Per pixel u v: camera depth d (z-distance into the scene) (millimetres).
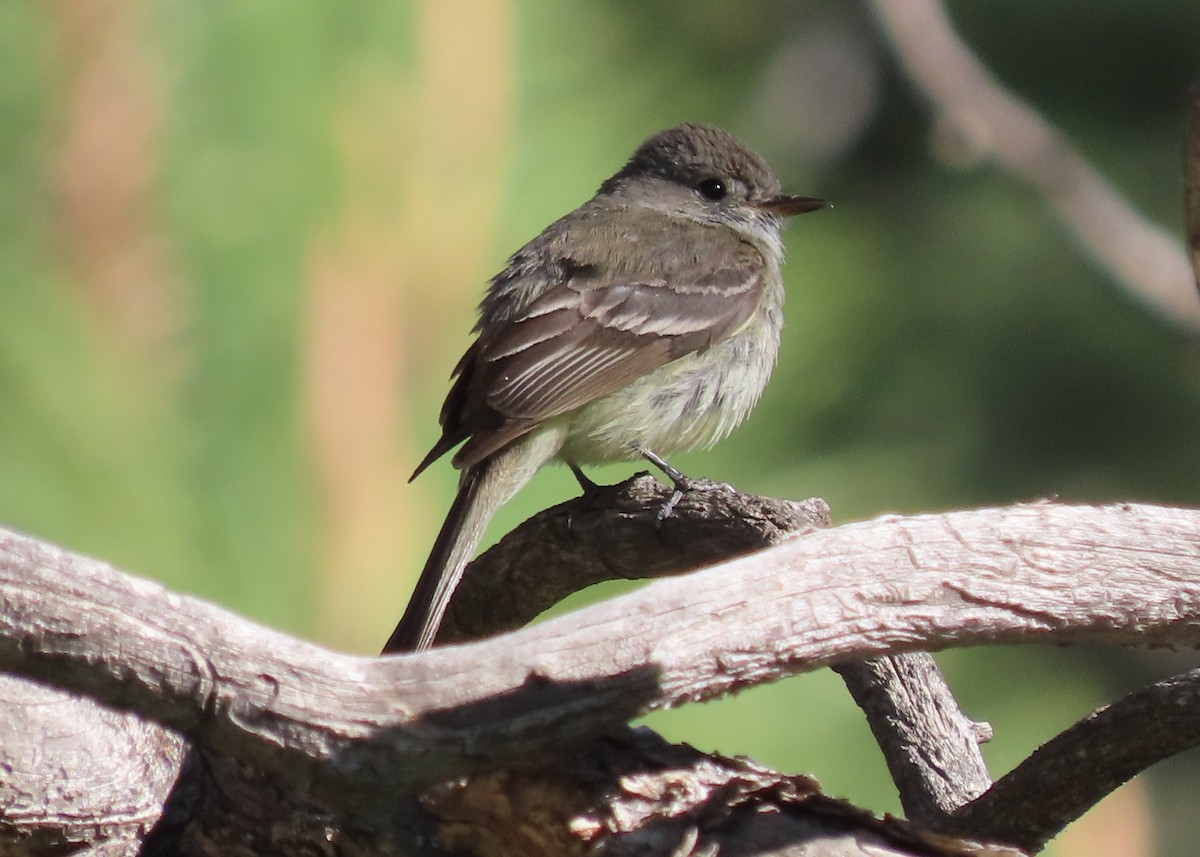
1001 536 5090
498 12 7234
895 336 14195
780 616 4809
